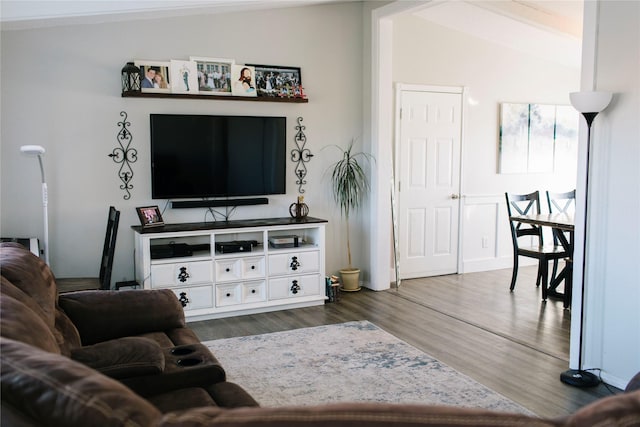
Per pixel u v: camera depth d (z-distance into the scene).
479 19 5.78
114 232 3.90
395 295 5.59
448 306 5.18
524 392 3.29
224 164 5.09
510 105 6.72
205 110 5.06
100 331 2.86
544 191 7.12
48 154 4.57
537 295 5.59
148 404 1.10
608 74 3.33
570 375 3.41
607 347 3.41
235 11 5.10
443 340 4.22
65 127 4.61
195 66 4.93
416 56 6.11
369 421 0.91
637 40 3.16
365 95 5.79
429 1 4.88
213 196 5.08
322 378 3.48
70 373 1.12
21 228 4.55
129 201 4.86
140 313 2.96
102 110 4.71
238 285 4.88
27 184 4.54
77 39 4.59
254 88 5.17
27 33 4.45
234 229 4.82
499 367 3.68
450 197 6.47
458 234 6.57
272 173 5.33
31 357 1.18
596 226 3.43
